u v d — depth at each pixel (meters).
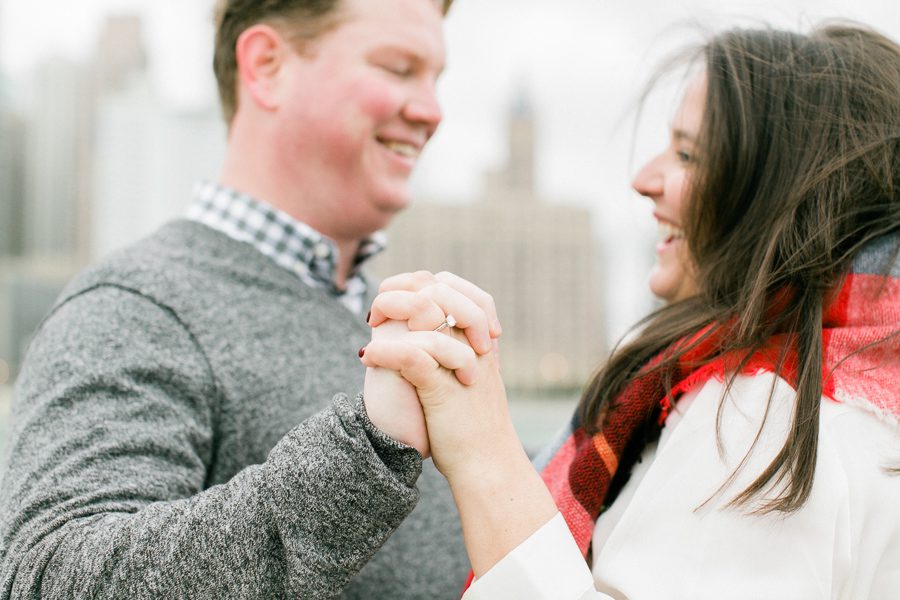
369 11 1.37
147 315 1.14
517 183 93.50
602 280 75.31
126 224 74.81
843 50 1.00
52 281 71.19
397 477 0.77
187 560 0.77
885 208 0.92
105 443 0.97
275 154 1.40
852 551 0.77
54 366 1.05
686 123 1.08
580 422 1.07
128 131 74.56
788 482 0.78
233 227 1.38
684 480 0.83
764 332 0.89
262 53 1.39
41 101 76.38
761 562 0.77
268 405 1.19
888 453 0.80
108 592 0.79
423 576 1.27
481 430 0.80
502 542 0.78
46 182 75.00
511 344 72.38
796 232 0.92
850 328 0.86
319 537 0.76
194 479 1.03
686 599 0.77
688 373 0.96
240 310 1.23
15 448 1.00
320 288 1.45
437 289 0.82
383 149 1.43
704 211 1.04
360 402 0.81
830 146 0.95
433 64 1.45
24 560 0.86
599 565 0.84
